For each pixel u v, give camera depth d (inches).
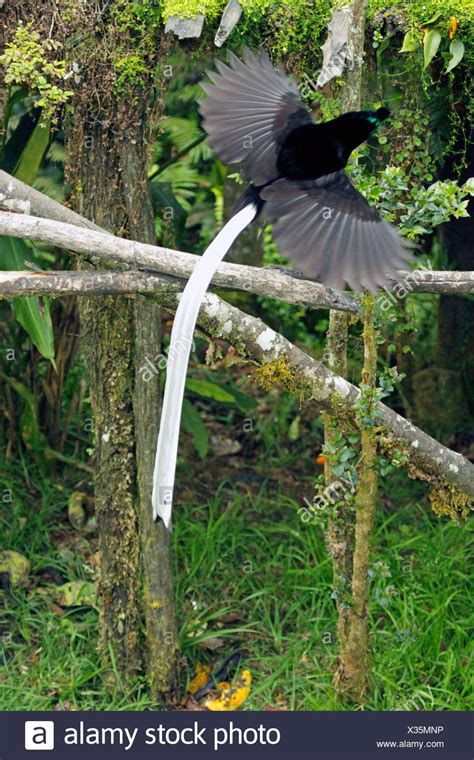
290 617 274.1
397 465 219.5
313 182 142.2
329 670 252.5
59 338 311.4
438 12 219.1
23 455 318.0
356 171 203.6
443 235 342.0
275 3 218.4
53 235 193.2
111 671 248.2
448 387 357.4
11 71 214.8
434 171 234.5
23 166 270.8
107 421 239.3
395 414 220.7
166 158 386.3
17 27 218.7
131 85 220.5
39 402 322.3
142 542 242.4
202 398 382.3
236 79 156.6
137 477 241.3
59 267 312.2
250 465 344.8
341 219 136.8
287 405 363.6
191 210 423.5
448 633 262.5
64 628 262.2
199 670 255.1
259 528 305.0
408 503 325.1
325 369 216.8
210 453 350.0
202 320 203.9
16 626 265.0
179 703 248.1
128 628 247.0
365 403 211.9
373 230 135.7
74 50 219.5
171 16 215.5
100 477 243.0
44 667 250.7
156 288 199.5
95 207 228.7
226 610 262.8
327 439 227.9
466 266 340.8
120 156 225.3
